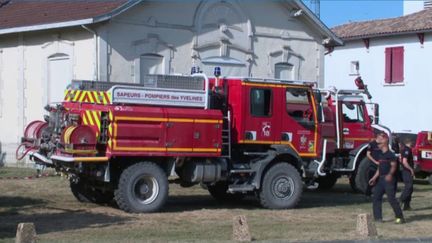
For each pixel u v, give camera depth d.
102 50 18.80
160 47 20.05
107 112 12.22
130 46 19.39
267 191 13.74
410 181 14.11
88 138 12.15
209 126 13.15
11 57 21.80
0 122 22.23
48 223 11.24
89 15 18.72
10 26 20.81
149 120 12.46
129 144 12.30
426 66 30.25
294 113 14.32
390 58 31.61
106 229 10.72
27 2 23.27
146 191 12.67
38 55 20.83
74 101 12.85
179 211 13.21
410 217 13.04
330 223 11.93
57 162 12.79
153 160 12.88
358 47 32.91
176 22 20.38
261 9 22.48
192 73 14.91
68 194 15.17
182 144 12.84
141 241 9.66
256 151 14.05
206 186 15.52
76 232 10.38
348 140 17.48
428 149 20.53
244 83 13.68
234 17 21.77
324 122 16.56
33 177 17.77
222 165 13.54
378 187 12.37
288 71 23.39
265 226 11.42
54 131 12.90
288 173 13.98
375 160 12.95
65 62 20.05
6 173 19.06
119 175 12.63
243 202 15.21
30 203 13.69
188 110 12.98
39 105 20.81
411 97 30.83
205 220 12.01
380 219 12.38
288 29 23.23
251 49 22.19
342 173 17.78
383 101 31.92
